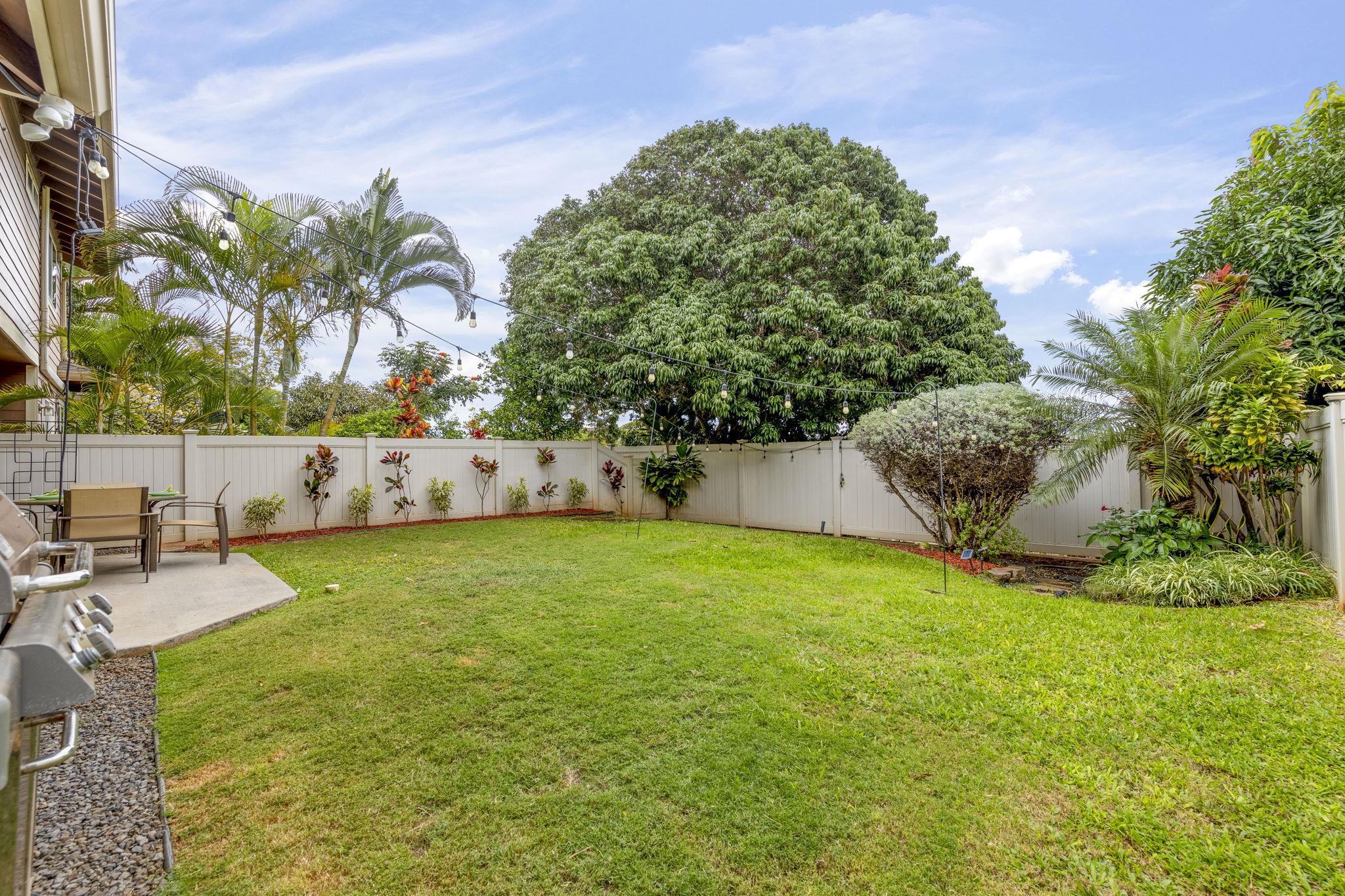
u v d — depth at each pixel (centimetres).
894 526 872
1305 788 211
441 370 1748
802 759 235
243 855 181
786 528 1012
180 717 266
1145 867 179
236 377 906
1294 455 462
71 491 491
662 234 1107
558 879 173
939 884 173
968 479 649
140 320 763
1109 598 491
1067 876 176
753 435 1027
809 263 988
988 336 1083
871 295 948
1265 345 482
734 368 917
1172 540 514
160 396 904
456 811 203
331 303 988
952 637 376
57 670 101
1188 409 525
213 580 517
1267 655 329
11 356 756
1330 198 602
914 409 667
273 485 847
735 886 171
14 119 600
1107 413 573
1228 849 183
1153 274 748
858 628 394
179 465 766
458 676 311
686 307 952
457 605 446
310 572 569
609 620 408
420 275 1041
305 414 1902
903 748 244
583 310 1043
